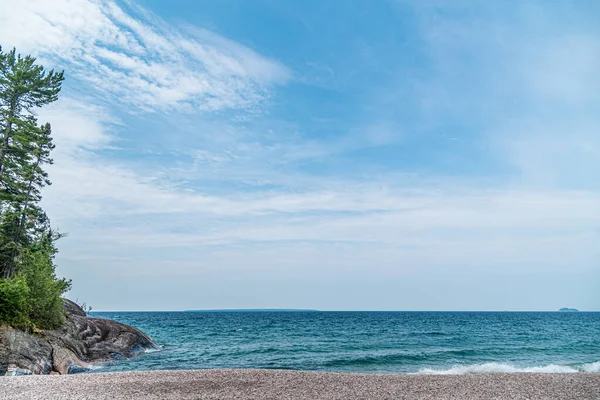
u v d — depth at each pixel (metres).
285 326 91.62
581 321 127.44
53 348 26.30
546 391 14.61
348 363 29.83
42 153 36.16
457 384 15.75
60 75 36.97
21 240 34.88
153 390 13.98
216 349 40.53
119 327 37.94
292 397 13.00
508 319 143.50
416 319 139.50
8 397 12.73
